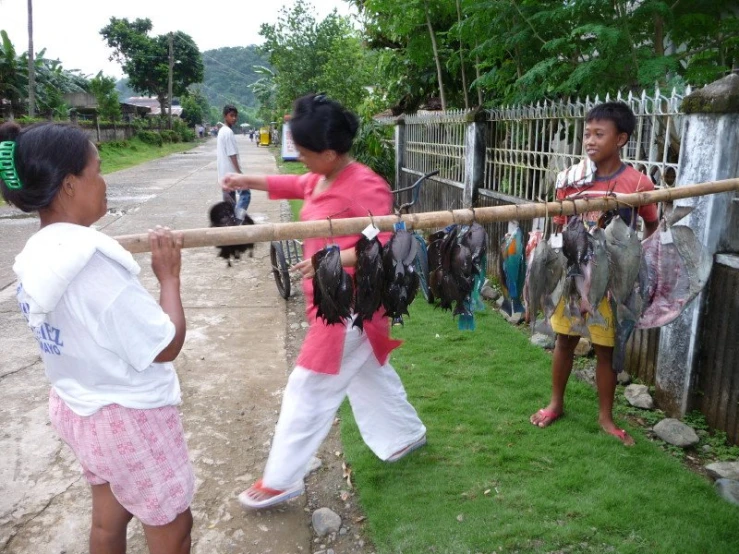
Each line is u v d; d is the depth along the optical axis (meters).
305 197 2.63
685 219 3.32
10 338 4.95
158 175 19.41
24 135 1.50
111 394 1.63
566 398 3.65
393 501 2.74
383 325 2.65
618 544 2.42
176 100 79.75
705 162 3.18
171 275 1.79
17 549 2.54
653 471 2.91
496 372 4.03
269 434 3.46
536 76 5.32
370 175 2.39
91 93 36.31
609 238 2.40
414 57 8.70
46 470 3.10
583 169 2.98
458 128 7.22
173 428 1.79
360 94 18.02
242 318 5.47
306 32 23.17
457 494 2.77
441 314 5.20
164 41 55.72
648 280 2.72
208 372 4.29
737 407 3.18
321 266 1.99
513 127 5.80
